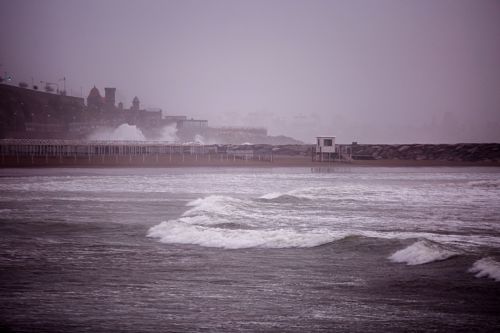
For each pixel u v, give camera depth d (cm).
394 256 5650
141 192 14450
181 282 4672
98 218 9006
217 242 6488
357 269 5134
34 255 5859
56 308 3900
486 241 6694
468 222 8656
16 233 7419
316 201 11844
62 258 5697
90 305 3981
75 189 15362
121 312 3803
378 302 4050
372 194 13612
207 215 8806
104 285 4569
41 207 10738
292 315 3744
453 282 4553
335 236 6588
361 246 6138
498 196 13250
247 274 4956
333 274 4944
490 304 3947
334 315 3747
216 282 4672
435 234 7338
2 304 3997
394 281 4644
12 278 4816
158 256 5781
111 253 5959
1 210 10188
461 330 3422
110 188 15762
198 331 3409
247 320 3634
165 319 3650
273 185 17488
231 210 9581
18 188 15650
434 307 3900
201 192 14562
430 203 11625
